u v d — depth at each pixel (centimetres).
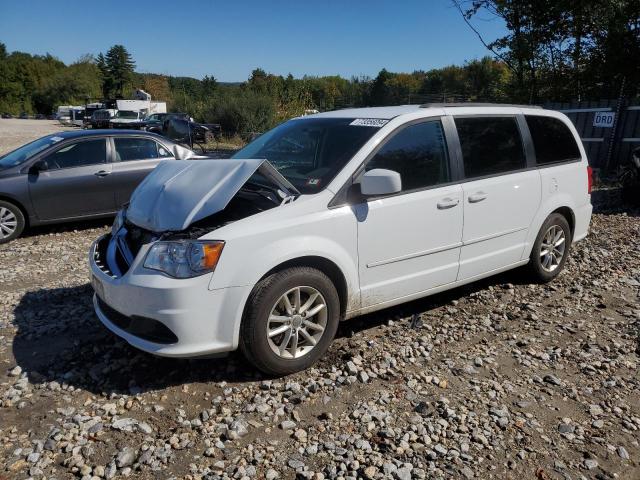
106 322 364
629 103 1252
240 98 2814
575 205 545
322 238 355
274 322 347
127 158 825
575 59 1591
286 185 365
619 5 1400
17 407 321
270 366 346
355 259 376
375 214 379
